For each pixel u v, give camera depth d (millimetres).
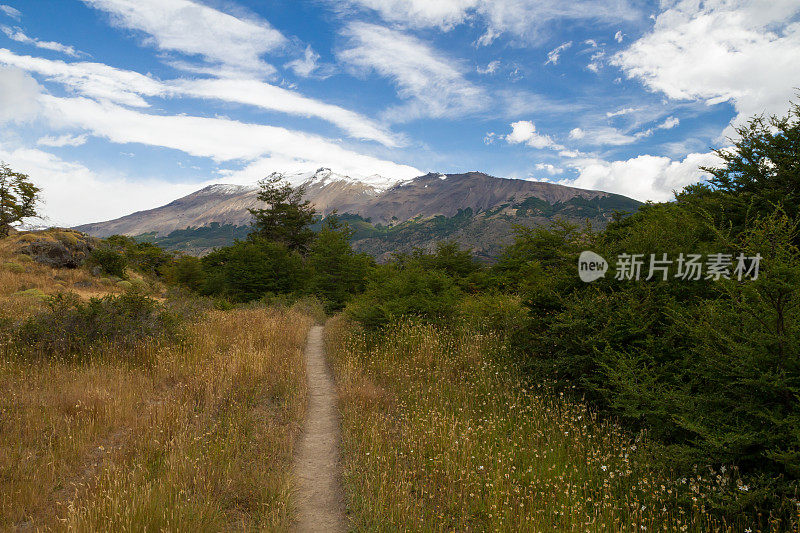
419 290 13516
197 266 38375
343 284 29359
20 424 5559
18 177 33125
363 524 4332
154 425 5859
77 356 8789
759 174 10203
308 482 5254
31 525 3904
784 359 4324
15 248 22984
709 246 6902
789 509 4000
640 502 4738
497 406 7750
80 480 4637
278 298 27844
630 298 7262
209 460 5133
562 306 8500
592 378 7352
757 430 4500
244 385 8164
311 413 7695
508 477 5016
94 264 25859
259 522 4242
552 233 20047
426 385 9062
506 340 10773
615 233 10250
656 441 5676
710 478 4594
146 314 10922
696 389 5891
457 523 4387
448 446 5918
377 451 5758
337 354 11891
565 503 4703
